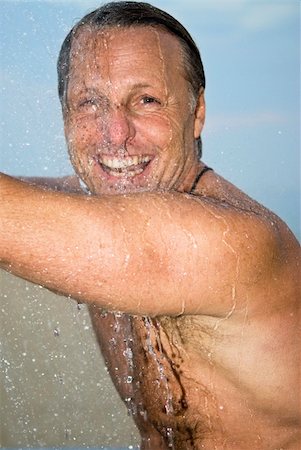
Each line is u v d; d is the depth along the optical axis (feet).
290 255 5.93
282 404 6.19
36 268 4.73
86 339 11.09
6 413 11.05
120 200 4.99
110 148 6.45
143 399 6.72
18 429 10.91
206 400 6.35
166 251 5.00
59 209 4.74
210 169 6.87
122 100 6.37
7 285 10.98
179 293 5.11
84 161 6.63
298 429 6.38
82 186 8.57
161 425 6.67
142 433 6.94
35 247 4.67
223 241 5.23
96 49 6.40
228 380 6.18
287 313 5.92
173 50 6.53
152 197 5.11
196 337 6.04
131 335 6.60
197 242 5.11
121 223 4.87
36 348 11.02
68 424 11.02
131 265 4.87
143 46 6.40
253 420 6.33
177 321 6.05
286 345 5.98
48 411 11.08
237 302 5.50
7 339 11.09
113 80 6.33
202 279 5.17
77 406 11.01
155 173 6.53
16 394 11.02
